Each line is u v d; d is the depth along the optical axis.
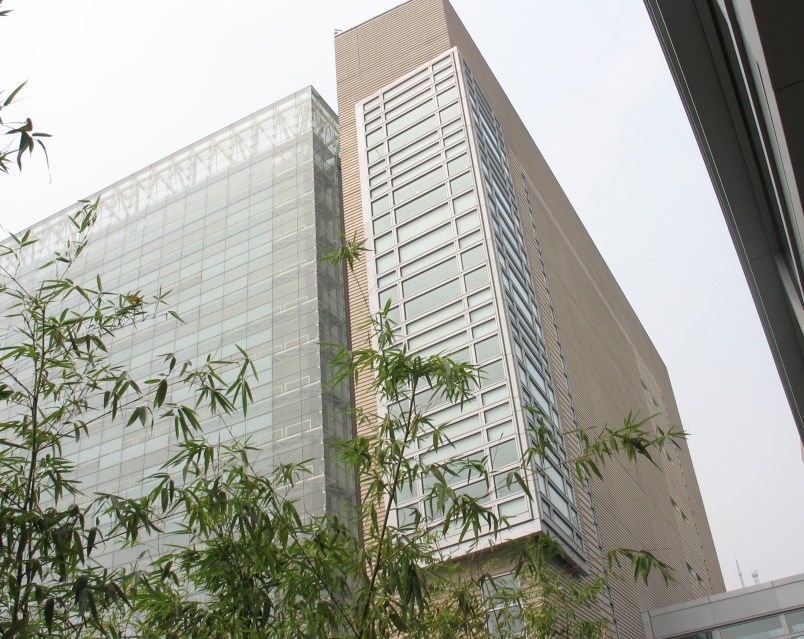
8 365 48.78
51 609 7.52
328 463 39.56
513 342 33.69
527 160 51.50
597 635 13.79
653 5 10.48
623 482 44.78
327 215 51.31
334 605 8.97
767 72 7.37
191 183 57.94
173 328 50.06
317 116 55.84
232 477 9.62
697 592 53.09
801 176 8.36
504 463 30.00
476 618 11.19
